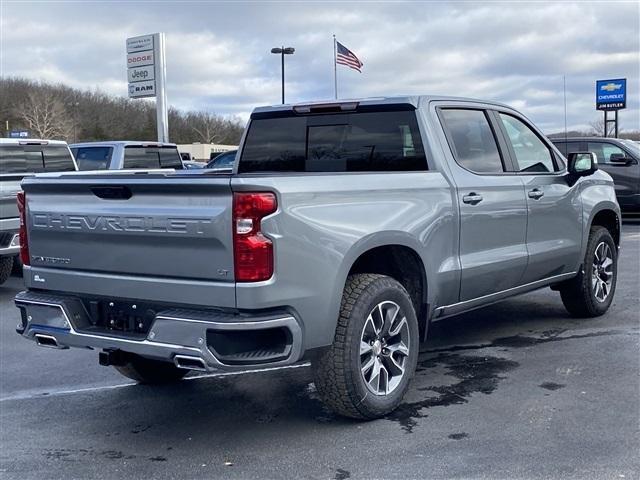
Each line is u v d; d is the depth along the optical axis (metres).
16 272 11.92
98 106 86.75
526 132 6.26
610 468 3.88
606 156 16.03
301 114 5.92
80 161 15.23
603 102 30.19
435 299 5.09
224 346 3.85
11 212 9.48
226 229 3.84
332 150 5.75
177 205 4.02
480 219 5.40
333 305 4.22
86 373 6.18
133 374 5.57
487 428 4.49
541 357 5.96
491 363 5.85
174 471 4.07
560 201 6.33
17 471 4.14
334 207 4.26
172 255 4.05
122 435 4.67
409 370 4.80
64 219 4.48
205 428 4.72
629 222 16.77
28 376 6.12
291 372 5.91
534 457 4.05
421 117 5.25
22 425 4.91
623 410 4.72
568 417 4.62
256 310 3.88
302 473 3.96
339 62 23.39
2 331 7.81
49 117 81.00
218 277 3.91
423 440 4.34
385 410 4.62
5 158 10.46
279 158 6.07
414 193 4.86
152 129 87.81
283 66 34.31
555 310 7.63
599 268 7.10
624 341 6.34
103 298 4.40
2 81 84.38
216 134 87.31
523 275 5.98
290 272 3.97
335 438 4.42
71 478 4.02
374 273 4.80
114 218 4.23
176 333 3.95
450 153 5.30
